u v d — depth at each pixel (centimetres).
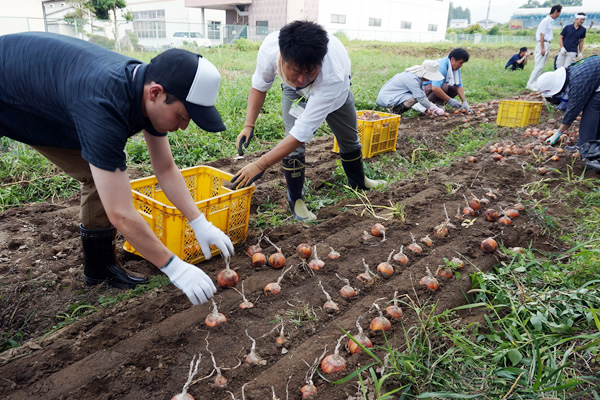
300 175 408
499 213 417
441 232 376
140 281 308
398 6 3772
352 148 450
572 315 272
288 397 217
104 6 2844
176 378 229
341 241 369
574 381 222
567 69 603
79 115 198
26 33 224
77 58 207
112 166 200
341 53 327
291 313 279
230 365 238
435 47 2823
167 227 301
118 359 237
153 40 2692
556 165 561
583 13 1112
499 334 266
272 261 326
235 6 3291
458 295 301
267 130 707
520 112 797
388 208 415
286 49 287
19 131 234
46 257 343
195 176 383
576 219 416
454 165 574
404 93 860
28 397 213
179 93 200
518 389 222
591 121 575
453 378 231
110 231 294
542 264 329
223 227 338
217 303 287
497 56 2648
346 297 295
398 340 256
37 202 449
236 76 1184
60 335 257
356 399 214
